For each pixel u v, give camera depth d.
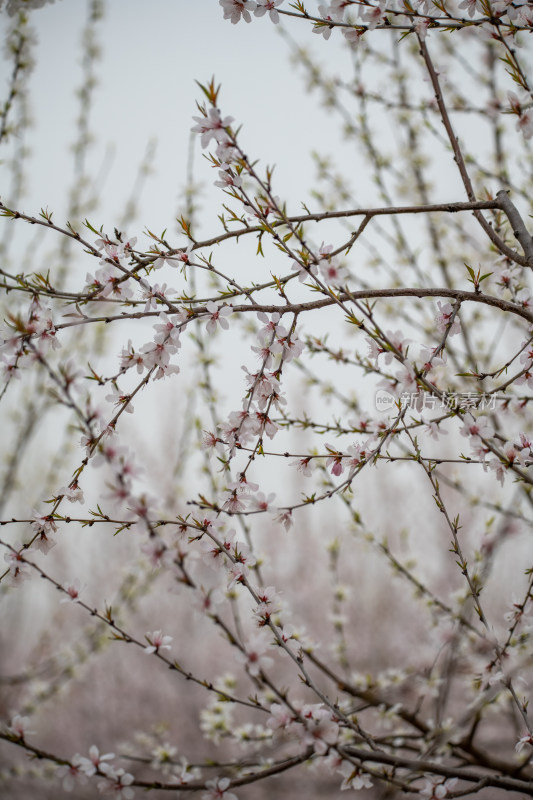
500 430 2.67
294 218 1.63
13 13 2.64
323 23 1.72
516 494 2.48
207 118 1.41
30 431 4.16
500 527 2.46
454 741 2.40
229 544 1.58
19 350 1.47
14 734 1.62
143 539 1.48
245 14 1.70
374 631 7.00
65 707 7.31
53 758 1.61
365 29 1.74
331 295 1.46
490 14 1.61
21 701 5.34
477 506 2.80
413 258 3.12
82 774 1.60
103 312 2.52
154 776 4.18
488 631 1.73
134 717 7.42
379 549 2.95
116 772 1.60
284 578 7.39
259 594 1.59
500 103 2.66
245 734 2.48
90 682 7.48
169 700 7.58
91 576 7.66
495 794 3.56
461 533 4.40
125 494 1.22
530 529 2.41
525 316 1.62
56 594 7.62
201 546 1.58
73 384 1.19
